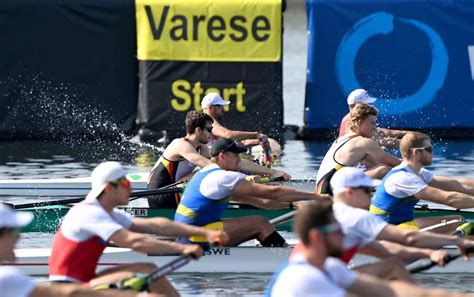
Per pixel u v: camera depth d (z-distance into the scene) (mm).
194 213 40844
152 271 33000
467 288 40625
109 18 85375
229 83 84750
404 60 85562
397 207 41688
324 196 41000
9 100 85812
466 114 86250
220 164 41062
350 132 48594
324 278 24859
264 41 84500
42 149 81375
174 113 85125
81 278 32781
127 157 77188
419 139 41094
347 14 85438
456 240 34469
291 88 125875
